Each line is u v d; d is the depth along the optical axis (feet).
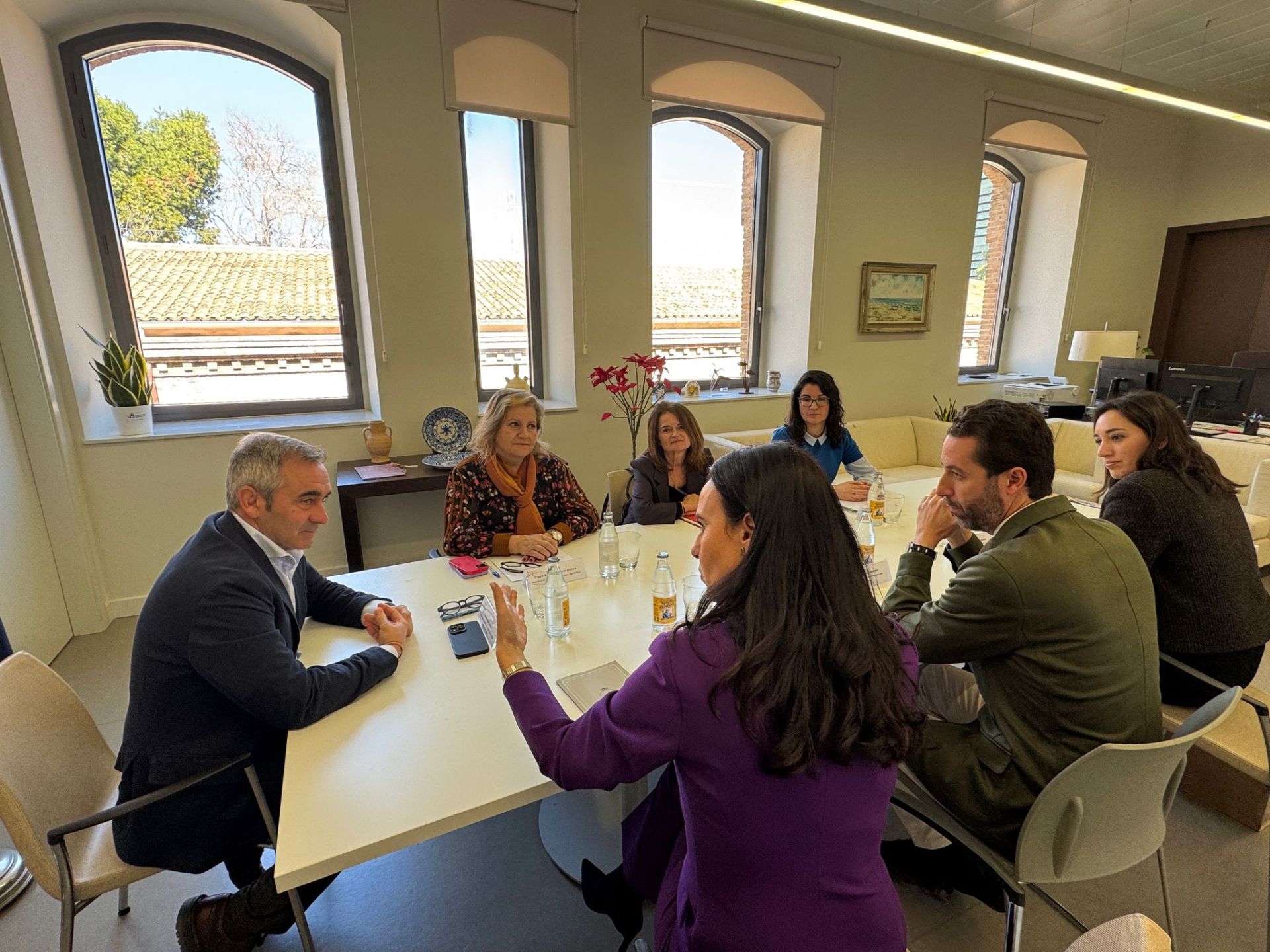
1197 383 12.26
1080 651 3.59
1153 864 5.37
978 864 4.80
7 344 8.53
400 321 10.97
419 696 3.98
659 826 3.48
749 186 15.30
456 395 11.68
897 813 5.12
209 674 3.61
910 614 4.37
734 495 2.58
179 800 3.83
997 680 3.93
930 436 15.61
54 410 8.98
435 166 10.69
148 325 10.74
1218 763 5.86
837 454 9.63
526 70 10.98
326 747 3.48
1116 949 1.92
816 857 2.39
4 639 5.65
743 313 15.97
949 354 17.20
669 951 2.85
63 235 9.45
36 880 3.53
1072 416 15.56
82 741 4.38
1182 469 5.24
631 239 12.50
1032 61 9.57
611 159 12.01
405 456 11.47
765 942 2.39
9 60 8.53
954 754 4.11
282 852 2.75
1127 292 19.62
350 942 4.72
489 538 6.57
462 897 5.11
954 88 15.26
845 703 2.28
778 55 12.96
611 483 8.64
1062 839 3.49
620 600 5.38
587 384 12.67
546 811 5.85
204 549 3.95
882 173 14.89
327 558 11.37
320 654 4.54
